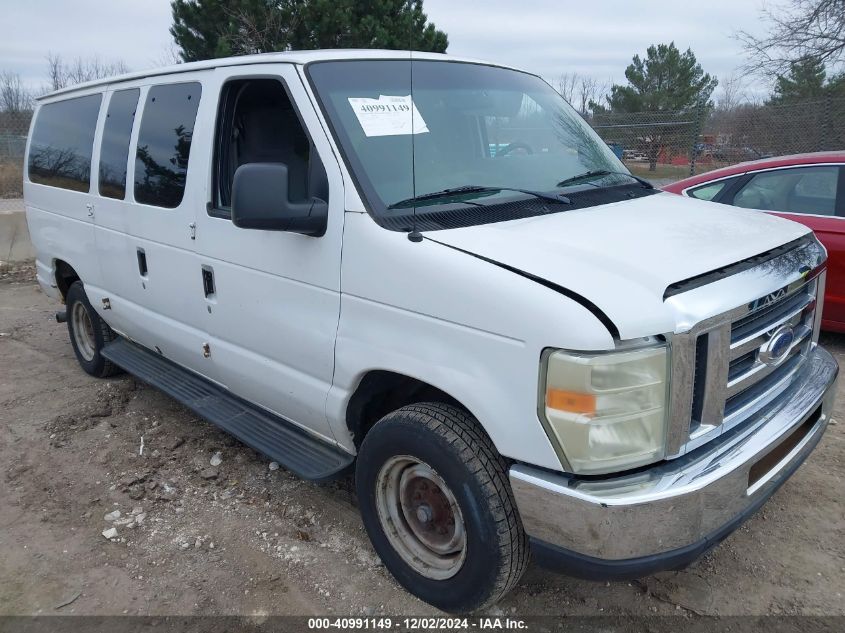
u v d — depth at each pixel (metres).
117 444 4.57
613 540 2.28
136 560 3.38
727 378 2.43
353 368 2.91
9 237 10.59
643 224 2.85
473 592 2.70
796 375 3.00
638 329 2.19
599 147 3.95
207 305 3.74
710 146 13.45
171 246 3.95
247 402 3.95
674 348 2.24
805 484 3.80
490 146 3.41
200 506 3.82
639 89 26.72
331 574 3.22
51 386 5.65
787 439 2.79
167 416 4.98
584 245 2.54
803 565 3.17
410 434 2.72
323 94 3.07
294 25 15.59
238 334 3.58
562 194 3.24
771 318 2.68
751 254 2.62
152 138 4.11
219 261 3.57
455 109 3.39
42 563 3.38
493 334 2.40
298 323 3.16
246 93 3.46
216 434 4.66
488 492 2.54
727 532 2.49
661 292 2.27
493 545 2.57
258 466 4.22
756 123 13.05
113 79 4.71
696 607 2.95
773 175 5.93
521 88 3.89
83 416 5.00
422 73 3.46
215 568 3.29
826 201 5.63
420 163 3.07
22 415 5.09
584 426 2.22
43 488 4.06
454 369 2.53
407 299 2.66
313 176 3.02
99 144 4.72
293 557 3.35
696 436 2.38
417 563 2.96
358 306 2.86
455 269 2.51
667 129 13.46
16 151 14.22
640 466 2.32
